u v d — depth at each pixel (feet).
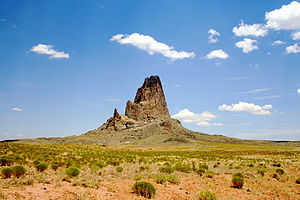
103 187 42.96
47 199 30.17
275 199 48.67
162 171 72.43
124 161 127.85
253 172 90.84
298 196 52.90
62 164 80.59
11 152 145.59
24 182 37.55
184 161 145.79
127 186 46.19
